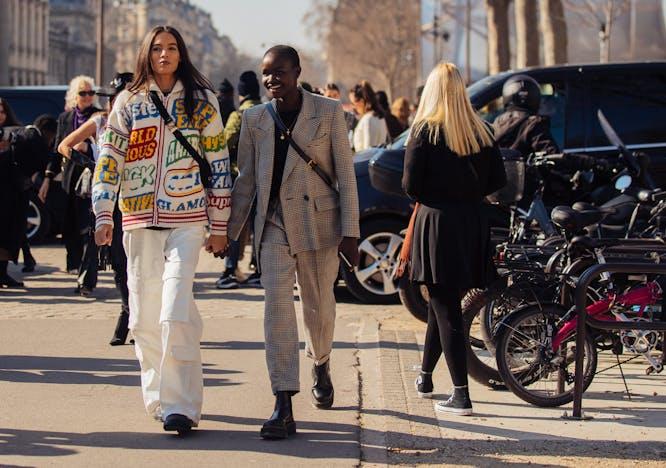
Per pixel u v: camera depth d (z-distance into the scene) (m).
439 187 6.62
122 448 6.07
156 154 6.22
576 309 6.74
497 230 9.68
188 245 6.23
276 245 6.39
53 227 16.50
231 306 11.01
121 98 6.28
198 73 6.33
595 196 9.78
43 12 118.75
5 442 6.17
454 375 6.82
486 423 6.68
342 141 6.43
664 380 7.82
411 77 106.06
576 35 29.14
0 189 11.85
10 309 10.74
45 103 17.02
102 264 8.90
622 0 25.73
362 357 8.51
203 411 6.88
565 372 7.05
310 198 6.40
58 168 12.87
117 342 8.94
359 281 11.03
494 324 7.34
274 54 6.35
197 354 6.30
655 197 8.59
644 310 7.16
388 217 10.98
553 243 7.78
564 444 6.29
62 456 5.92
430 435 6.42
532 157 9.44
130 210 6.26
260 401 7.14
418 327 9.80
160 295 6.39
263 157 6.39
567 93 11.00
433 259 6.63
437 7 46.47
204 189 6.32
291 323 6.37
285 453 6.02
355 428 6.52
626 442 6.35
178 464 5.80
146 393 6.52
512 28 37.12
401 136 11.41
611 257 7.38
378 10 108.00
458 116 6.61
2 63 84.94
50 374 7.88
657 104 10.98
